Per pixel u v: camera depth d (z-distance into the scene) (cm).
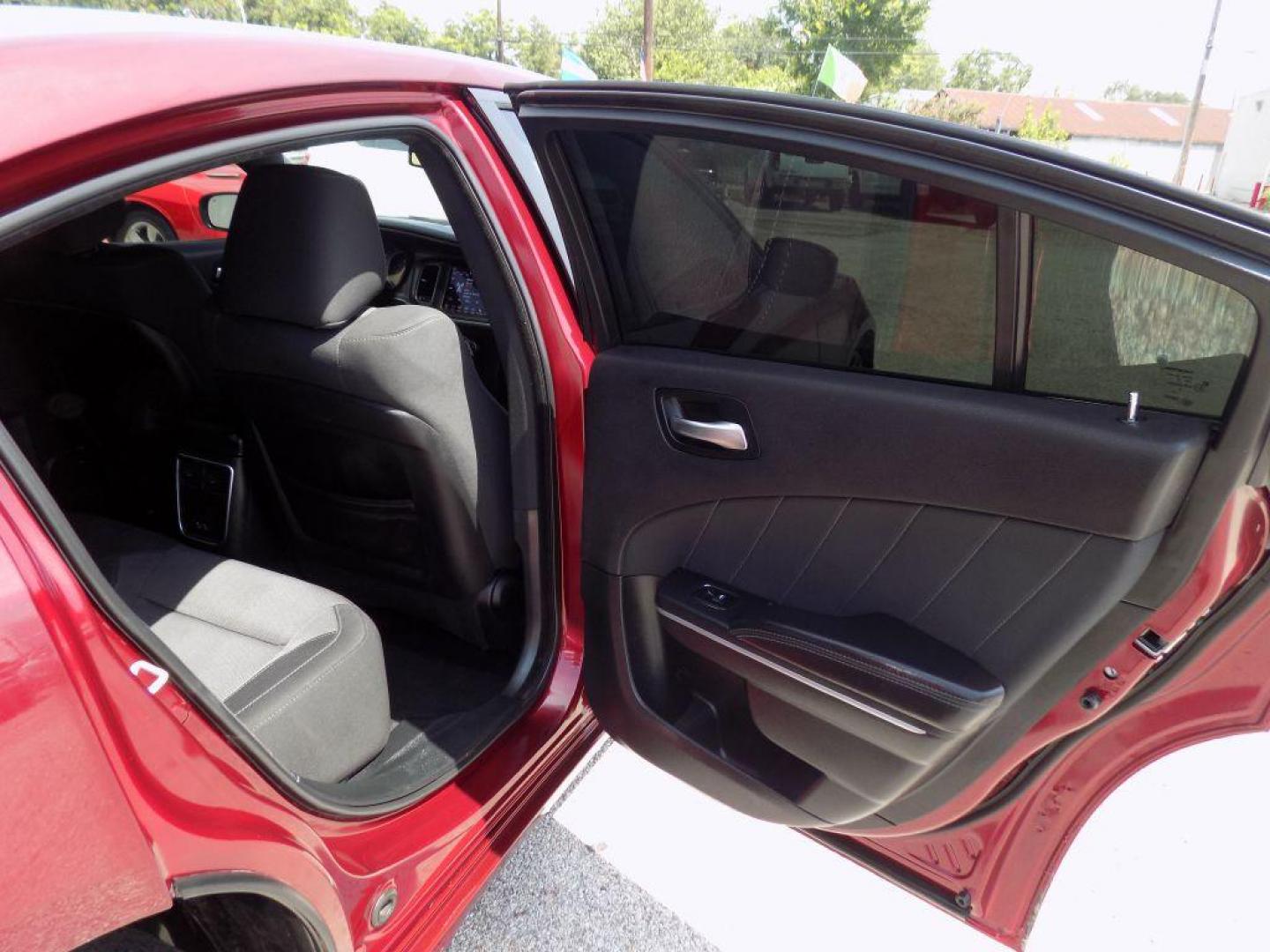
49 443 181
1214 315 84
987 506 102
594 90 113
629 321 135
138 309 156
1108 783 116
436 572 161
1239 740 203
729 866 167
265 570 132
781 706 128
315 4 3928
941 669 109
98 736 70
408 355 131
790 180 106
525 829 145
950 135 94
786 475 118
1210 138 4134
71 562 69
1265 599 96
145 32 87
